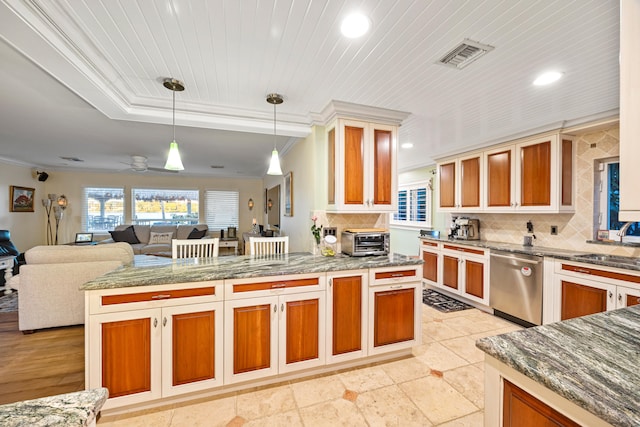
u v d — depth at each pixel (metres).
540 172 3.00
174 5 1.34
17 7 1.24
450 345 2.57
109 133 3.61
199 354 1.80
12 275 4.35
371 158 2.67
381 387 1.96
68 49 1.58
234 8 1.36
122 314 1.65
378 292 2.25
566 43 1.62
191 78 2.08
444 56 1.77
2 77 2.09
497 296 3.19
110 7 1.35
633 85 0.77
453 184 4.13
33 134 3.67
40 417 0.61
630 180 0.77
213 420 1.65
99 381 1.62
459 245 3.72
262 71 1.98
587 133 2.88
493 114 2.73
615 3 1.29
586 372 0.76
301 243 3.38
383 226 3.06
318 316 2.08
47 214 6.28
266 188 7.10
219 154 4.91
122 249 3.06
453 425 1.62
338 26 1.49
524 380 0.82
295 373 2.07
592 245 2.83
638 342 0.93
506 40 1.60
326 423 1.63
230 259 2.46
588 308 2.42
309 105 2.61
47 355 2.43
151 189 7.16
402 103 2.50
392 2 1.31
